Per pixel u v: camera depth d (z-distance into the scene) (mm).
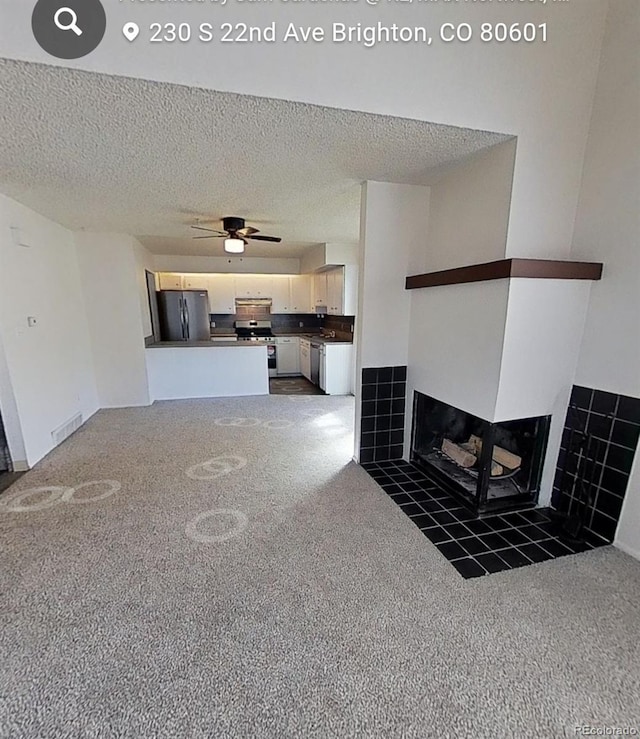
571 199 2264
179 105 1672
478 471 2621
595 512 2285
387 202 2871
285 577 1926
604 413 2209
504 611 1716
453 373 2629
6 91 1537
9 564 2008
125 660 1467
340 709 1296
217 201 3303
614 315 2125
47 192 2961
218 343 5832
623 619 1676
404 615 1693
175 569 1978
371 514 2514
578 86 2121
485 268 2205
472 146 2191
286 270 7406
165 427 4285
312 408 5109
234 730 1226
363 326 3053
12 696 1329
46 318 3660
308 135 2008
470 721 1257
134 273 4867
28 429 3219
